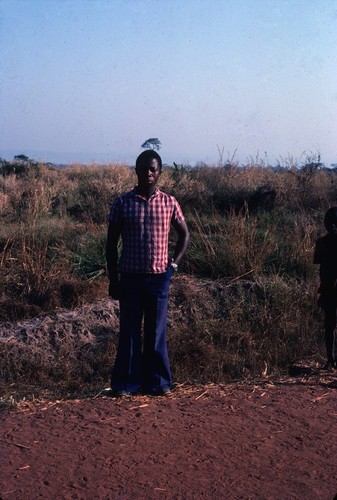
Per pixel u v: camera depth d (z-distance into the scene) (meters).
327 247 6.83
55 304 8.48
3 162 24.53
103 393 6.26
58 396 6.50
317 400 6.07
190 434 5.25
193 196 14.88
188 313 8.60
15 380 6.98
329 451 5.00
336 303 6.88
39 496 4.27
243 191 15.18
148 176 5.86
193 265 9.74
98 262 9.39
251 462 4.79
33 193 14.84
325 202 14.62
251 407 5.87
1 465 4.68
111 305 8.48
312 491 4.40
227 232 10.41
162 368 6.16
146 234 5.88
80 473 4.57
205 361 7.31
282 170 18.22
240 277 9.41
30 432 5.26
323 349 7.84
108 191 15.41
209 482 4.49
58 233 10.81
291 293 8.94
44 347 7.61
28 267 8.91
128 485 4.43
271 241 10.08
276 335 8.09
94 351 7.65
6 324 8.05
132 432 5.26
